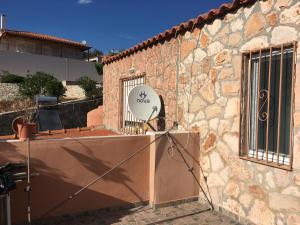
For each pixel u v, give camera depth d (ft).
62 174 16.74
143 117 21.63
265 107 15.42
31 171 15.85
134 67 28.63
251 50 15.57
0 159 15.10
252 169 15.75
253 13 15.49
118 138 18.25
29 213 14.98
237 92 16.47
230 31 16.88
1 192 13.35
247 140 16.38
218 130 17.92
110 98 34.99
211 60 18.30
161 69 23.79
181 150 19.20
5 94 69.46
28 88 67.87
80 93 77.20
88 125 41.70
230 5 16.38
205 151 19.13
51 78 72.54
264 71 15.48
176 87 21.75
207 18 18.12
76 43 125.18
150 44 25.14
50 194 16.47
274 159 14.90
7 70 91.76
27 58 95.35
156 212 18.16
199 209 18.58
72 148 16.97
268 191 14.90
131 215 17.74
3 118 51.57
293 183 13.73
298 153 13.48
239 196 16.60
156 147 18.54
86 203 17.52
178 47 21.48
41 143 16.11
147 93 21.95
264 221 15.14
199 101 19.40
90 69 107.76
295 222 13.64
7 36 112.68
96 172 17.69
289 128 14.25
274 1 14.39
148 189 19.30
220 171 17.90
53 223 16.55
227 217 17.40
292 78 13.71
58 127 47.39
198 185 19.86
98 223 16.65
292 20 13.58
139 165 18.98
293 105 13.69
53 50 122.01
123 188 18.54
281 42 14.11
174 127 21.77
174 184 19.16
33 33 123.13
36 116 43.27
